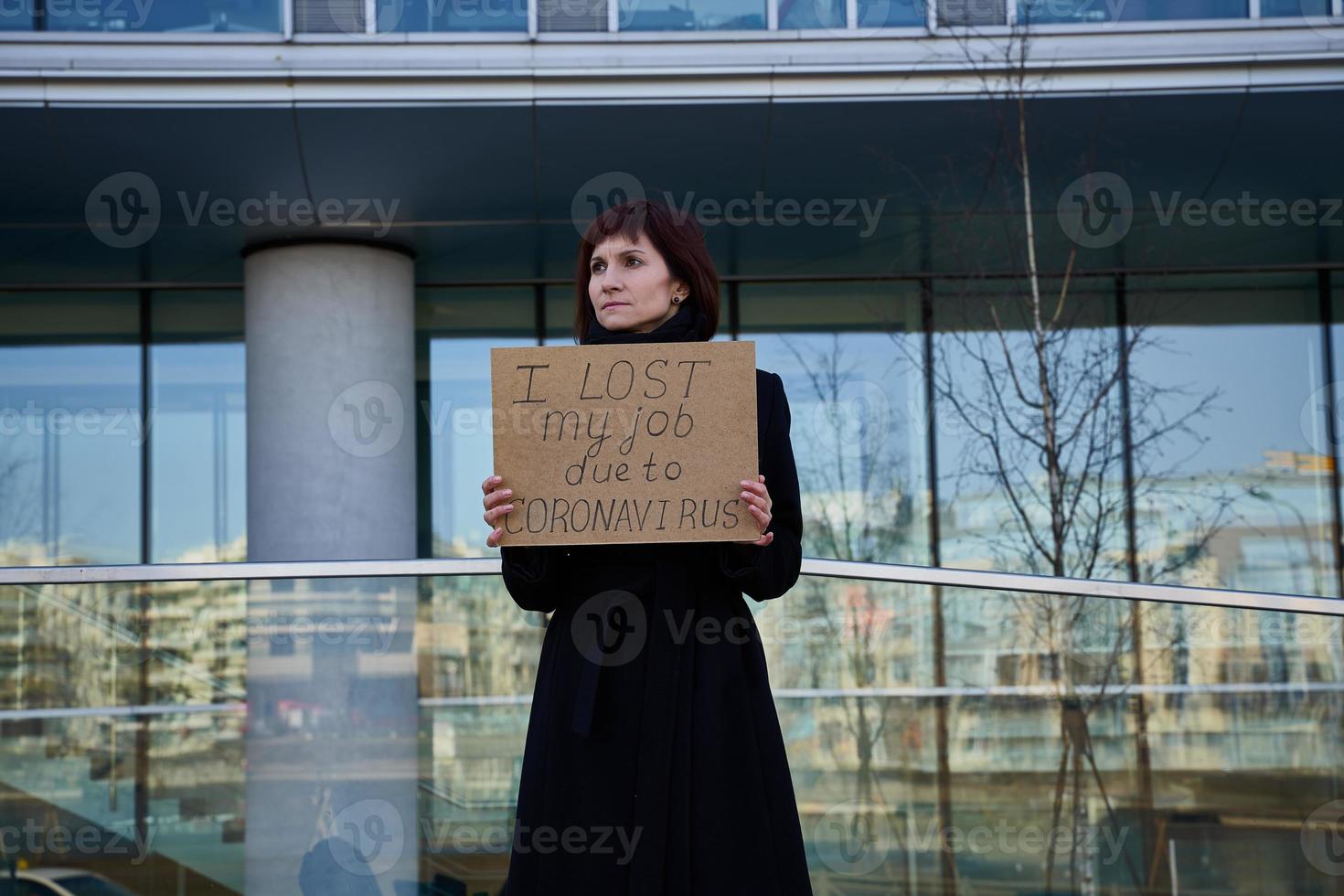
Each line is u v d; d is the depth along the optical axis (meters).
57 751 4.01
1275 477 10.18
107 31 7.94
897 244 9.71
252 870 4.00
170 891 3.98
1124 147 8.41
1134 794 3.85
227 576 4.04
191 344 10.52
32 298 10.47
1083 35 8.09
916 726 3.96
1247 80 8.06
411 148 8.29
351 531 9.12
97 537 10.34
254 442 9.25
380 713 4.06
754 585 2.31
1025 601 3.94
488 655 4.11
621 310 2.42
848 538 10.10
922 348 10.18
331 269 9.21
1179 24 8.09
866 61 8.09
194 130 8.07
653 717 2.28
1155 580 9.92
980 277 9.37
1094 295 10.01
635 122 8.23
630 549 2.36
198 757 4.03
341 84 7.99
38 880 3.99
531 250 9.73
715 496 2.28
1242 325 10.30
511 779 4.05
